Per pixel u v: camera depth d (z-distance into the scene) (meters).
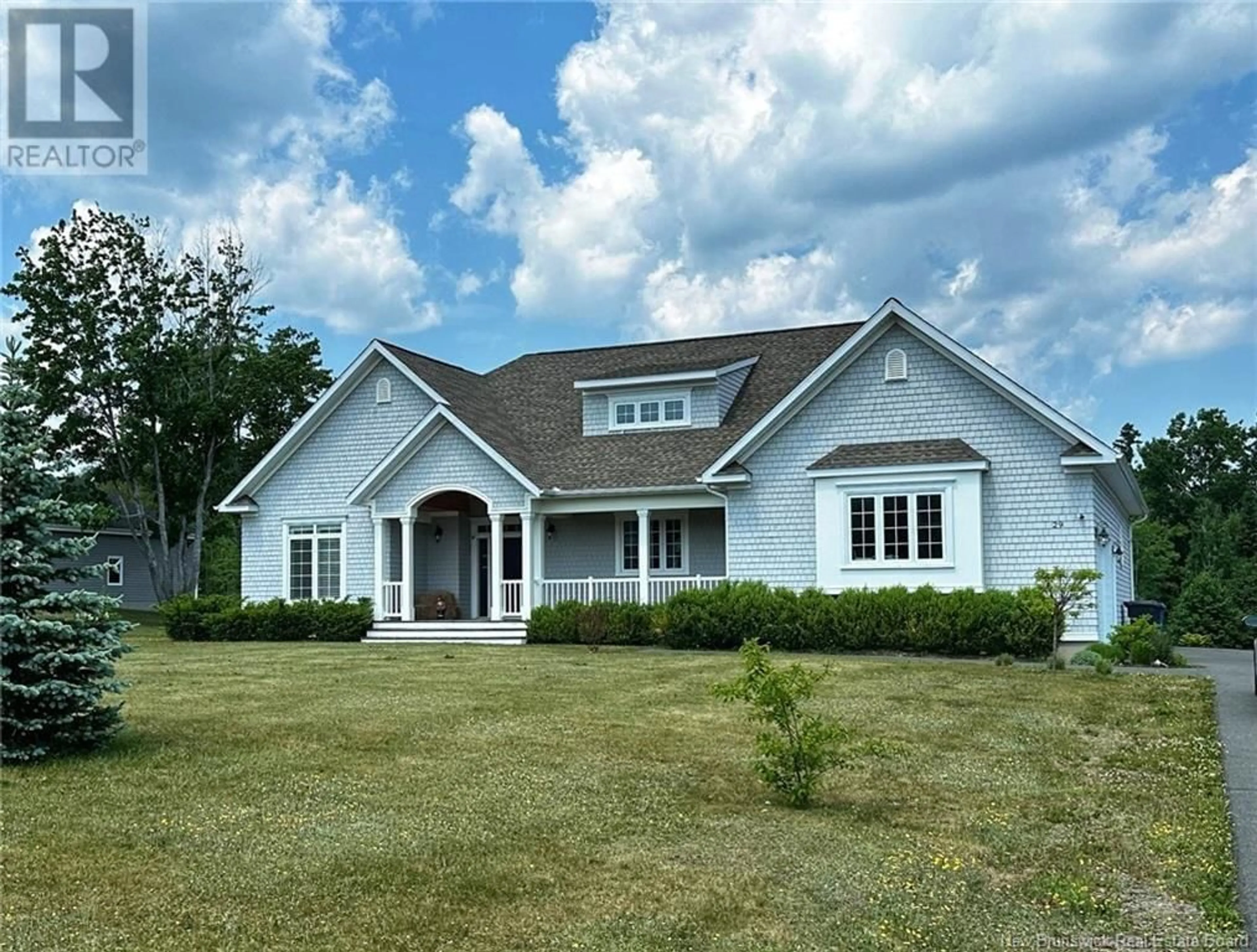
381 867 7.01
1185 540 52.28
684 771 9.84
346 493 27.59
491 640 24.19
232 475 40.81
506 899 6.47
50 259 37.09
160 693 14.73
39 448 10.47
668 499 24.12
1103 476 21.80
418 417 27.03
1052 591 17.81
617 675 16.66
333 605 25.62
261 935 5.88
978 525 20.44
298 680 16.25
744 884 6.77
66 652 10.25
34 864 7.04
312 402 41.84
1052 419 20.30
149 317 38.88
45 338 37.16
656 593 24.28
